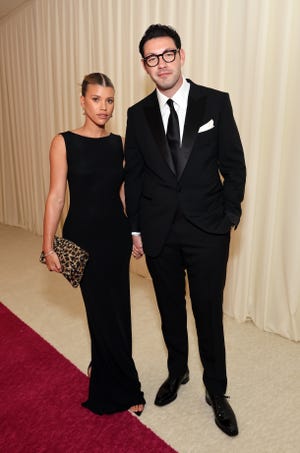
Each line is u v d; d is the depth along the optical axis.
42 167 5.04
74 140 1.62
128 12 3.28
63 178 1.65
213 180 1.63
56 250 1.66
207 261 1.65
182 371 1.96
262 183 2.54
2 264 4.20
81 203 1.67
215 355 1.74
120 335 1.79
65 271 1.63
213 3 2.62
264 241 2.56
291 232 2.42
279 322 2.58
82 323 2.84
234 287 2.78
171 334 1.88
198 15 2.72
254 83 2.41
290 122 2.35
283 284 2.54
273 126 2.39
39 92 4.75
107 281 1.73
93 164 1.64
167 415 1.87
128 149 1.72
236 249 2.74
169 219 1.63
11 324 2.83
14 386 2.10
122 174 1.74
